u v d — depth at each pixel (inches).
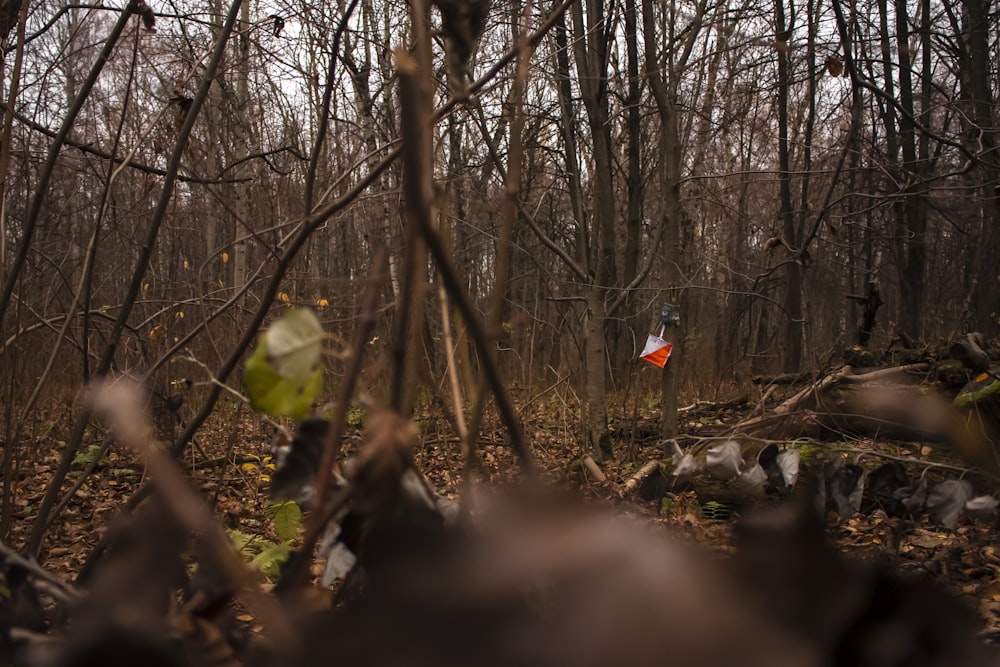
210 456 216.4
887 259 778.8
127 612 29.2
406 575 16.9
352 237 240.4
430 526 20.1
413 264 22.2
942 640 19.1
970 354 172.2
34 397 114.8
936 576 23.4
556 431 284.0
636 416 287.0
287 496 32.4
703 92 436.8
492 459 171.2
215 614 30.2
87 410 92.3
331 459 24.0
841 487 61.1
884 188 365.7
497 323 23.1
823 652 16.6
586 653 14.1
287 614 22.2
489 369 21.7
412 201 20.4
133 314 200.2
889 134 424.2
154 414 107.9
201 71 234.4
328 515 23.4
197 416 70.5
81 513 198.4
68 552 163.8
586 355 289.3
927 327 680.4
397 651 15.8
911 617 18.7
